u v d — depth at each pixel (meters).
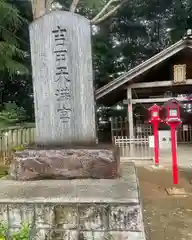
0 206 2.16
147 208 3.59
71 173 2.76
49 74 3.08
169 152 8.38
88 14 11.55
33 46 3.10
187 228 2.91
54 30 3.03
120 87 8.37
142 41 13.77
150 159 7.40
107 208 2.07
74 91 3.06
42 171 2.78
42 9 5.84
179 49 7.43
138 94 10.52
